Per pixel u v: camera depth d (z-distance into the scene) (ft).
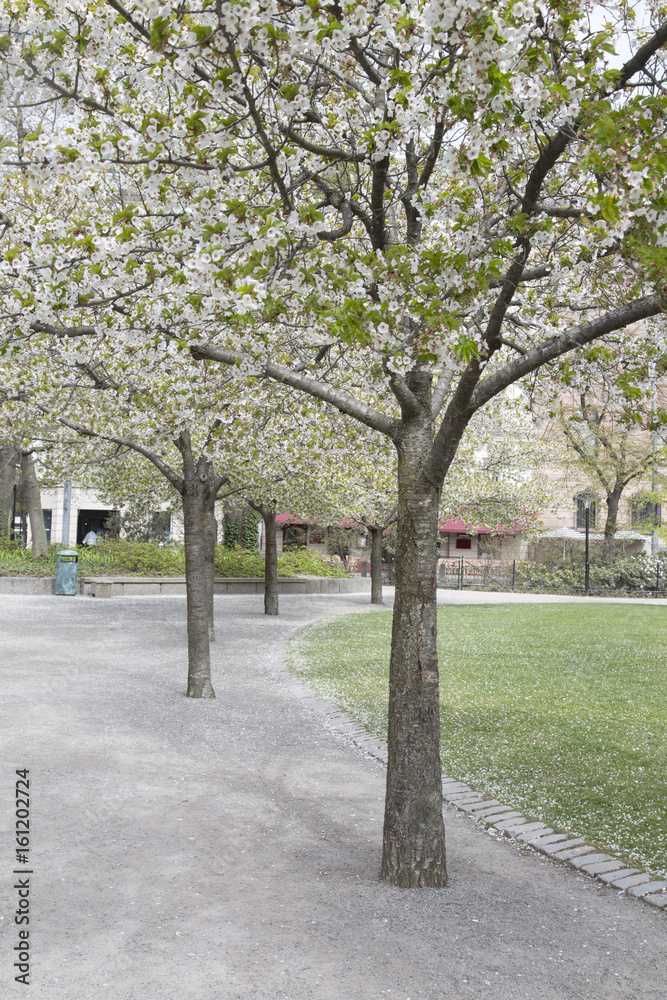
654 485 106.83
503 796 19.65
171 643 44.83
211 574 47.78
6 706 27.53
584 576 107.14
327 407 29.19
